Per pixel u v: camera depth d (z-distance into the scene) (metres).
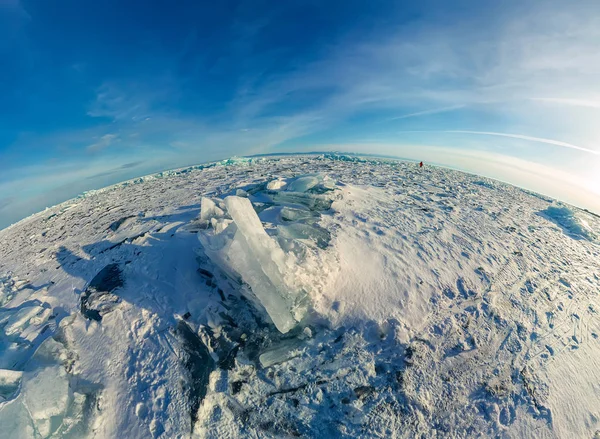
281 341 6.15
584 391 5.81
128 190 25.16
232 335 6.21
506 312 7.02
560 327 6.94
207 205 9.98
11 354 6.39
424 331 6.35
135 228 11.15
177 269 7.73
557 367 6.10
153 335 6.23
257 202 11.78
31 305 7.70
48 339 6.28
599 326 7.15
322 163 29.94
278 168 26.05
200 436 4.87
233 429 5.01
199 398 5.25
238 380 5.59
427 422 5.14
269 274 6.18
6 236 19.02
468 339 6.34
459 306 6.98
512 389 5.65
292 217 9.98
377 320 6.41
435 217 10.94
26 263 11.26
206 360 5.80
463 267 8.14
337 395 5.39
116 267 8.25
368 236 9.01
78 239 12.20
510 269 8.39
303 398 5.37
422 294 7.09
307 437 4.96
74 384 5.57
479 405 5.40
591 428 5.33
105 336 6.37
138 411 5.14
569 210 13.36
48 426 4.77
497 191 18.44
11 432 4.62
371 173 21.16
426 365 5.82
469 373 5.80
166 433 4.85
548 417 5.33
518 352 6.26
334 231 9.09
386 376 5.62
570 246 10.38
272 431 5.04
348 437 4.94
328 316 6.46
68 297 7.78
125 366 5.80
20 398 4.98
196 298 6.87
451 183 19.20
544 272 8.57
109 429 5.01
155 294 7.12
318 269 7.05
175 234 9.33
